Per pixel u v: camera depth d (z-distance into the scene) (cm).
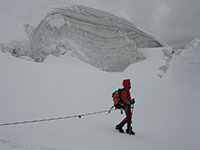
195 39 1859
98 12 3356
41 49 2367
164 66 2914
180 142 489
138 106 852
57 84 916
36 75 958
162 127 616
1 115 445
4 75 805
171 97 1031
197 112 825
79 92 884
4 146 273
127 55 3425
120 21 3678
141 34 4034
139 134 509
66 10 2975
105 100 849
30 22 2420
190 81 1276
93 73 1422
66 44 2741
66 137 367
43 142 319
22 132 365
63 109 598
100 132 439
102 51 3167
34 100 614
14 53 1831
